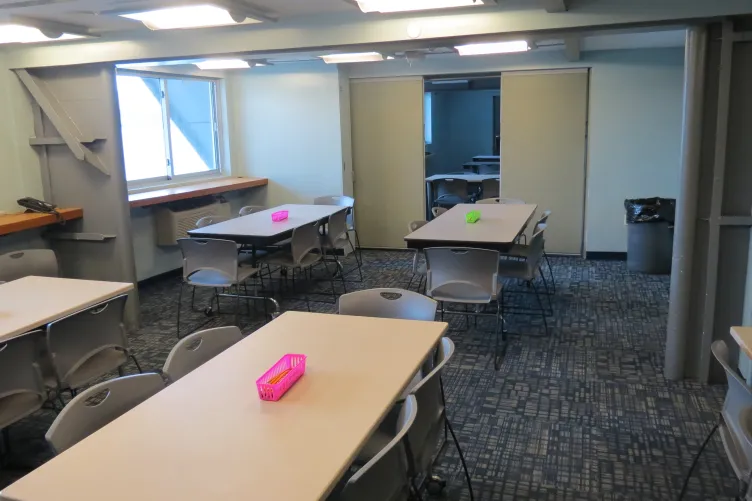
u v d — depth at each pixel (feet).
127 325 15.92
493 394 11.82
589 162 22.30
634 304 17.26
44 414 11.39
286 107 23.94
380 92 24.18
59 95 15.87
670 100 21.12
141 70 19.94
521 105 22.74
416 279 20.47
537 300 17.69
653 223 20.07
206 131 24.09
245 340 8.07
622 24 11.07
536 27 11.61
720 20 10.61
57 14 12.32
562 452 9.74
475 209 18.08
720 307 11.78
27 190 16.38
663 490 8.71
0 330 8.48
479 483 8.98
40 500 4.71
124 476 5.00
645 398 11.49
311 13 12.92
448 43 12.85
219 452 5.33
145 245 20.44
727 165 11.28
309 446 5.40
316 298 18.56
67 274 16.74
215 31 13.89
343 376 6.86
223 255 14.70
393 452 5.53
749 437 6.31
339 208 19.74
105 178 15.93
